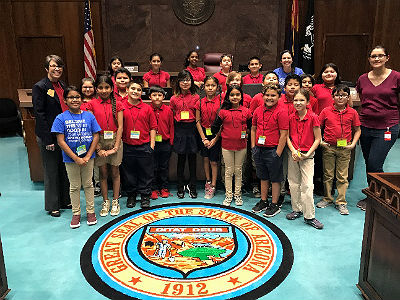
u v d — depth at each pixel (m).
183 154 4.42
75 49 8.70
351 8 8.48
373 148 3.96
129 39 8.80
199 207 4.12
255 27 8.84
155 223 3.72
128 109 3.95
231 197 4.21
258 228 3.62
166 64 8.98
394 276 2.21
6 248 3.27
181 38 8.87
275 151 3.78
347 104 3.99
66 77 8.84
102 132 3.78
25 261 3.06
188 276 2.82
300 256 3.12
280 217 3.90
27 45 8.62
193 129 4.32
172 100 4.33
